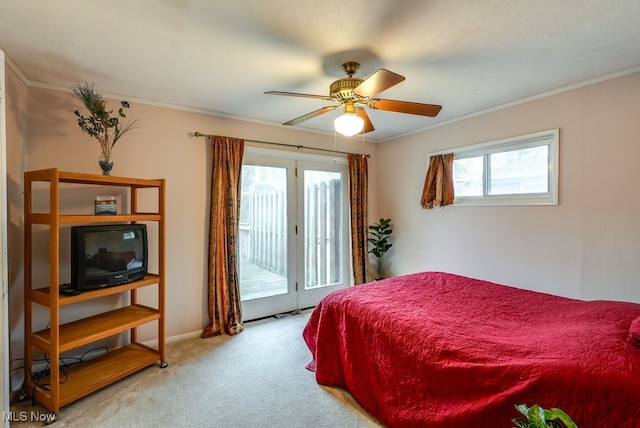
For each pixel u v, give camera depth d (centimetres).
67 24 169
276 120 356
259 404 204
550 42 192
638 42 193
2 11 156
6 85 202
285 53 202
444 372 153
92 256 215
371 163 450
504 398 131
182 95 276
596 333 147
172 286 302
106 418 187
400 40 187
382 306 207
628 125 234
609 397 113
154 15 161
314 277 407
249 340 304
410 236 411
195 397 210
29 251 207
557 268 274
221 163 320
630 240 234
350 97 209
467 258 346
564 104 266
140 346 269
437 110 223
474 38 186
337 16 163
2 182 165
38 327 239
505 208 312
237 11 158
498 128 313
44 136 243
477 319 185
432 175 375
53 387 187
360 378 203
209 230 320
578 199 260
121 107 275
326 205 416
